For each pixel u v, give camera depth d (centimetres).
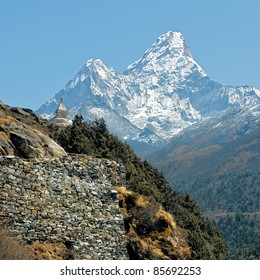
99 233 2920
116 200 3088
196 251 3572
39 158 2783
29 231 2589
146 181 4047
